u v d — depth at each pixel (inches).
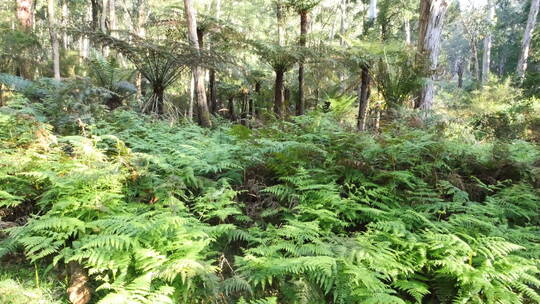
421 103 354.9
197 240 122.3
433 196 165.2
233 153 179.8
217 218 145.2
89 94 279.0
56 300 99.4
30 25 529.0
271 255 116.3
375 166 176.6
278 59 391.5
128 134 208.1
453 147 195.0
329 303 110.4
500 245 118.0
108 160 168.9
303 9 397.1
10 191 131.7
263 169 172.7
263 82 676.7
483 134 398.9
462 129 289.6
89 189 130.0
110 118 246.4
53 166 139.2
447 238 120.3
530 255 126.0
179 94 713.0
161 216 116.6
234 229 130.4
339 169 172.1
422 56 327.6
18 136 173.6
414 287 108.3
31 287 101.7
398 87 329.1
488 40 1137.4
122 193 144.6
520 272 109.3
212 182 158.9
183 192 143.7
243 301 96.7
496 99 615.8
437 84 350.3
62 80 344.8
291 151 171.8
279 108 411.2
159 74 334.3
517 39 1365.7
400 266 111.6
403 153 175.3
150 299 92.4
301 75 400.8
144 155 157.8
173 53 317.7
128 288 91.6
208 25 408.5
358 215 145.6
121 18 995.3
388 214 147.0
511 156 192.7
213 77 493.7
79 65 612.1
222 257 121.3
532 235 137.3
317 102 541.0
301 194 158.2
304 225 127.0
